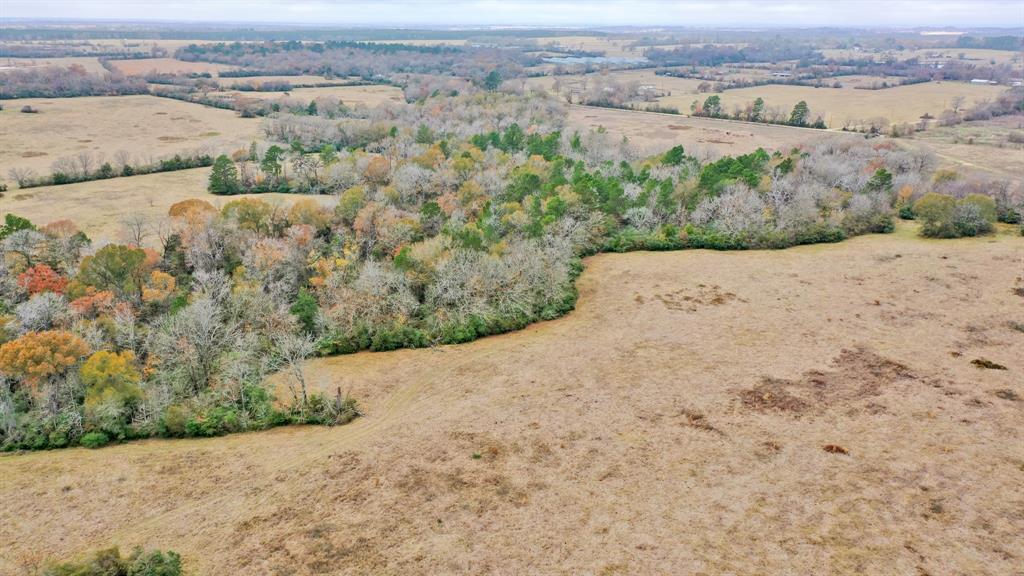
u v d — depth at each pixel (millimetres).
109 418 55406
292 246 84438
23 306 65938
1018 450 48062
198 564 39969
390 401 60031
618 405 56500
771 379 59719
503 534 41594
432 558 39781
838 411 54156
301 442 53969
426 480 47281
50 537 43094
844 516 42000
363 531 42344
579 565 38812
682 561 38781
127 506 45938
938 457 47500
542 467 48250
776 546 39750
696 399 56875
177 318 64250
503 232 92062
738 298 78688
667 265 90188
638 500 44281
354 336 71000
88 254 79312
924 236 99812
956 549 38969
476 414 56156
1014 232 99812
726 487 45219
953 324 70062
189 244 85188
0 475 49688
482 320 73250
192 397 60125
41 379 57844
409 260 77625
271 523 43500
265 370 63375
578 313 77000
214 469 50250
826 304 76125
